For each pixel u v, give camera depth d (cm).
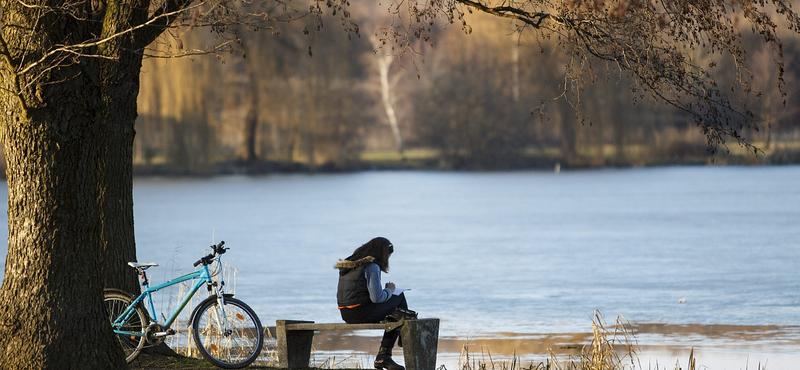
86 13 1816
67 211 1841
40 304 1836
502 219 10881
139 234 9225
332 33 17062
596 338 2539
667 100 2105
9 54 1712
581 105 2178
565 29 2133
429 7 2114
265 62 16762
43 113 1781
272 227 10088
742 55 2034
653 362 3284
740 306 4653
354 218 11206
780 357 3394
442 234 9200
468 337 3869
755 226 9275
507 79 18700
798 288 5241
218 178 17500
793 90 16000
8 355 1836
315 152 18238
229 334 2194
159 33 1997
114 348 1923
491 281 5759
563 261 6775
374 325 2089
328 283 5666
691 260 6662
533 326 4150
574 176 18200
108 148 2292
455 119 19138
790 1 2044
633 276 5884
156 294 4612
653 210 11594
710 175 18138
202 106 15888
